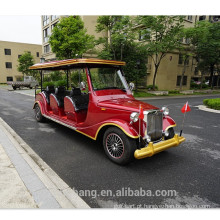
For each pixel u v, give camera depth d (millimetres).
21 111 8609
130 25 15492
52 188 2619
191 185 2918
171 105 11492
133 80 16297
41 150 4137
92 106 3980
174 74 23875
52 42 16031
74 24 15656
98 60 4203
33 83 24422
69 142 4664
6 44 39844
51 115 5633
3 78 40312
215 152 4246
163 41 16219
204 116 8320
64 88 5719
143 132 3375
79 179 3004
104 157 3842
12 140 4434
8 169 3033
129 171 3307
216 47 20281
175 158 3908
